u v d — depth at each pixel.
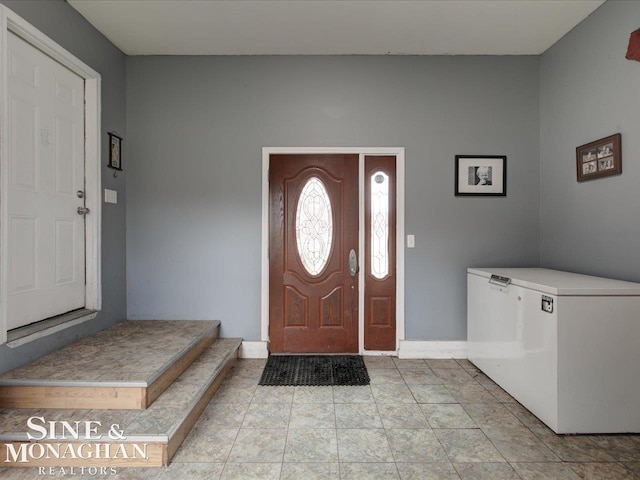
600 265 2.35
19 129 2.00
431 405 2.20
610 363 1.85
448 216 3.01
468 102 3.01
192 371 2.30
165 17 2.48
